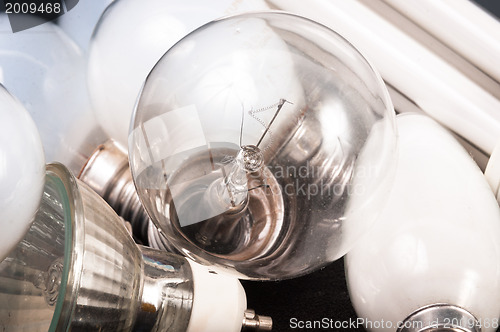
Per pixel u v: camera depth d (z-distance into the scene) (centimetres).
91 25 65
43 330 43
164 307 48
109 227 46
